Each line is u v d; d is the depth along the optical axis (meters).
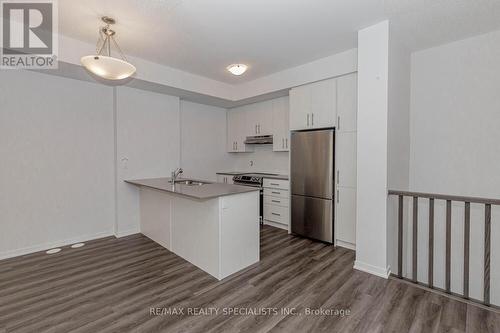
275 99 4.65
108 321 1.88
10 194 3.07
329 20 2.51
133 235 3.96
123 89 3.83
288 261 2.99
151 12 2.37
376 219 2.61
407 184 3.27
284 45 3.10
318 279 2.55
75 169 3.57
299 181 3.89
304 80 3.75
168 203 3.30
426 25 2.58
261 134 4.93
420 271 3.29
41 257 3.08
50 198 3.37
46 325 1.83
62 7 2.29
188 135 5.00
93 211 3.75
